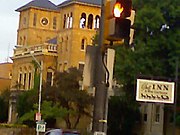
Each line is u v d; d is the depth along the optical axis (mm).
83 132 61031
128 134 63281
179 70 46844
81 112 68188
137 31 50562
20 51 98000
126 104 61156
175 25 50156
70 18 90812
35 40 104062
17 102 79938
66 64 88875
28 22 104125
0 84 119812
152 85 12664
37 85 75500
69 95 66438
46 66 89812
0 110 91438
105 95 10906
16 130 68438
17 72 98250
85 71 10977
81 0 89375
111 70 10891
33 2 104500
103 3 10859
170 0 49719
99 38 10945
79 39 88938
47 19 105062
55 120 71312
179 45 48688
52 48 91000
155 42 49438
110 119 61844
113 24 10414
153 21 49062
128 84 50625
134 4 51312
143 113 63719
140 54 49125
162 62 49312
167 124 54750
